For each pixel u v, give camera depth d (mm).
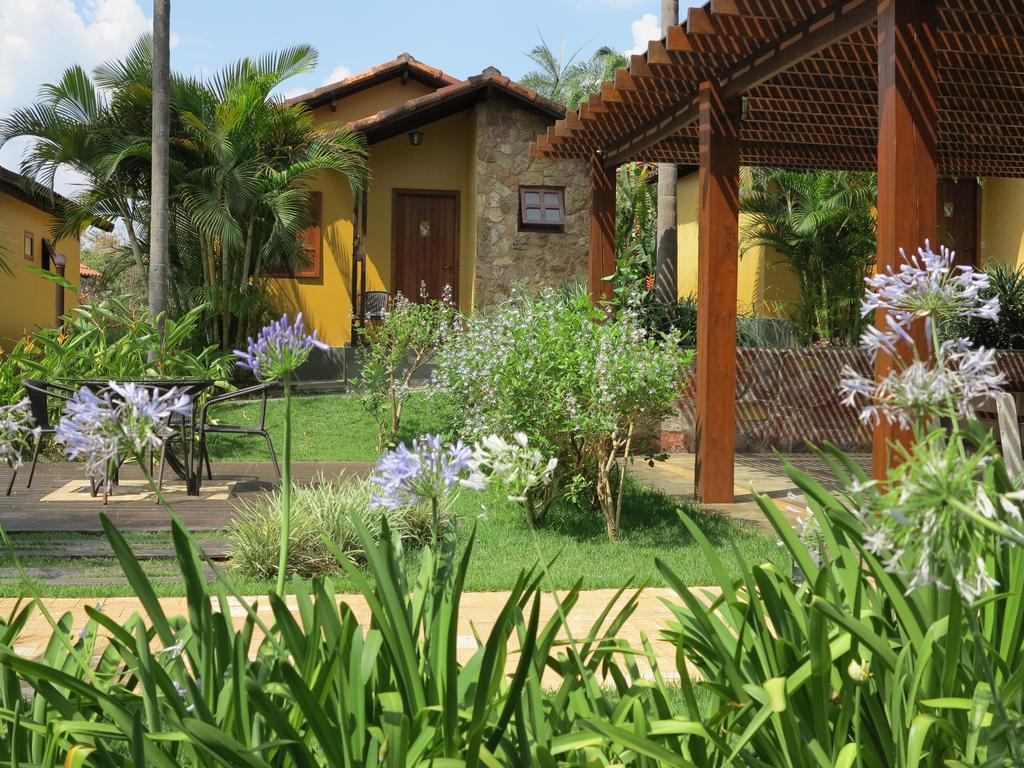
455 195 17047
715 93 8367
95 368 10930
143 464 1571
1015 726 1515
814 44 6934
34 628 4363
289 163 15500
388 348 11938
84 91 14383
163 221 12531
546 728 1776
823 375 12336
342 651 1654
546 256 15656
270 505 6098
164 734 1564
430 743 1620
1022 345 12664
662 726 1736
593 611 4793
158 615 1646
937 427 1357
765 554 5945
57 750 1828
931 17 5785
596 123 10500
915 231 5727
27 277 19062
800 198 16266
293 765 1677
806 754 1696
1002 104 9836
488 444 1880
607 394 6527
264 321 15648
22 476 8820
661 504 7973
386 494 1710
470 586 5199
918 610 1692
